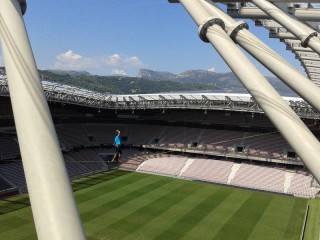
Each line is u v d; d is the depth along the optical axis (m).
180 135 65.62
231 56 8.52
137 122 70.88
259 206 40.66
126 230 32.56
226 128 63.62
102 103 62.09
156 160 60.31
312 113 49.56
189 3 10.78
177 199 42.56
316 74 40.47
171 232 32.44
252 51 9.90
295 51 31.66
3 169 46.25
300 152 6.62
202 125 65.62
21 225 32.16
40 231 4.28
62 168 4.93
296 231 33.28
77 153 60.25
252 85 7.83
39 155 4.87
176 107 59.94
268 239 31.36
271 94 7.56
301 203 42.19
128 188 46.72
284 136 7.03
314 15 17.91
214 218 36.34
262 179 50.78
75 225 4.38
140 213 37.19
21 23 6.49
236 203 41.62
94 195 42.97
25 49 6.05
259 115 60.53
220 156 58.81
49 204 4.44
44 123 5.27
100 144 65.50
